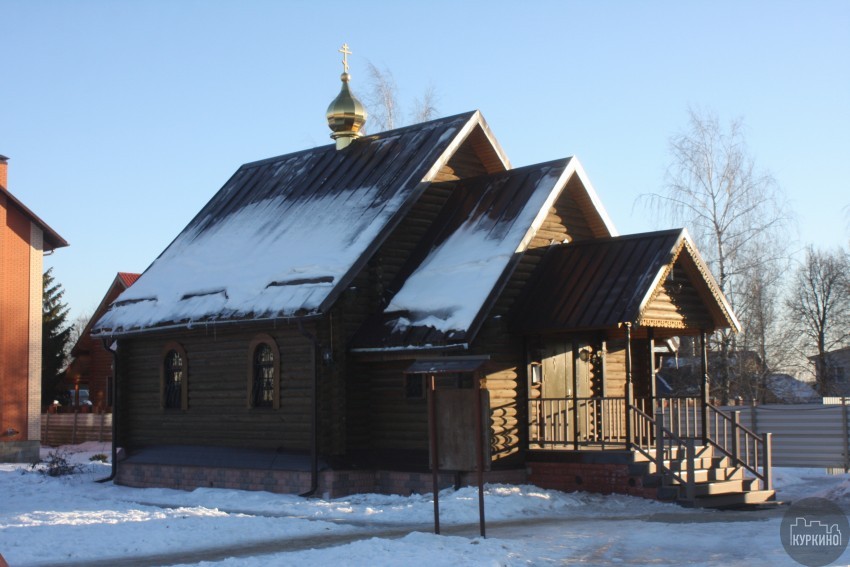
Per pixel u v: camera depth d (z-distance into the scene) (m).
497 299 22.58
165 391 27.97
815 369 64.38
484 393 15.49
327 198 27.03
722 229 36.91
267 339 24.81
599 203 24.91
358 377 23.95
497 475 22.27
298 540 16.44
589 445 23.23
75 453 41.31
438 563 13.10
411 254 24.95
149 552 15.62
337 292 22.75
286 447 24.25
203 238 29.88
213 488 25.52
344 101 28.98
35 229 39.88
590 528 17.05
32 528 17.77
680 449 22.16
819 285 67.31
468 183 25.89
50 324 57.84
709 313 23.41
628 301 21.16
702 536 15.97
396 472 23.36
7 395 38.44
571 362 24.22
